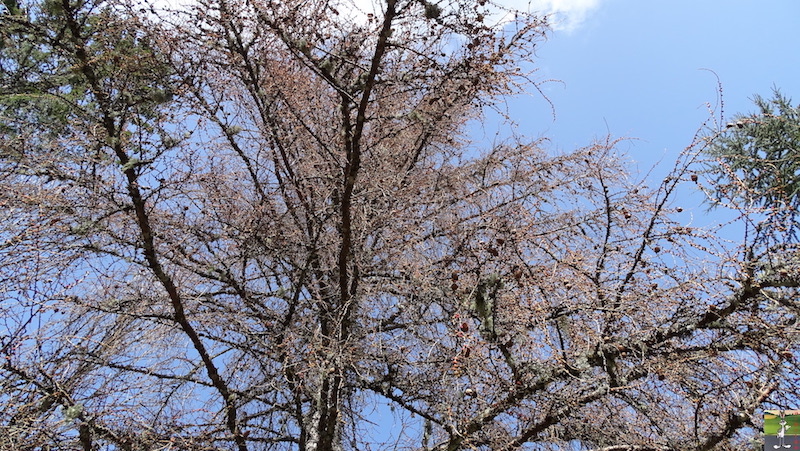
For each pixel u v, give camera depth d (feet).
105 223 13.97
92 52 13.76
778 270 11.40
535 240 14.10
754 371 11.43
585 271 12.76
